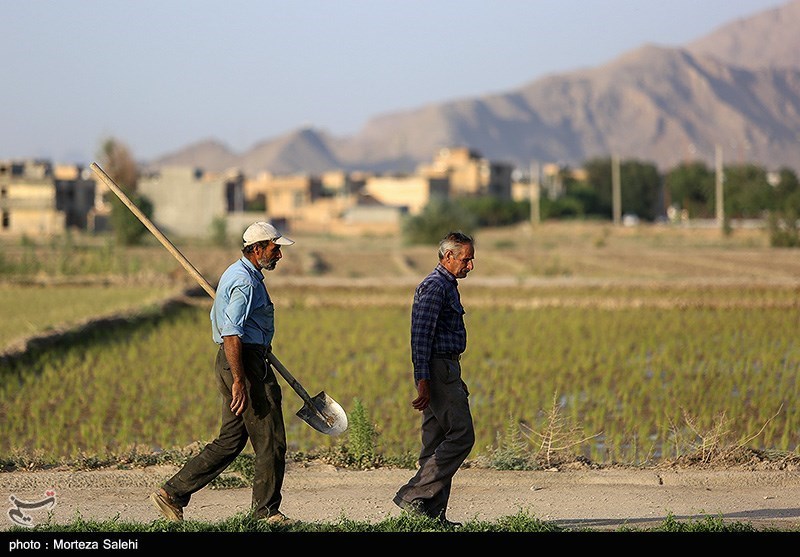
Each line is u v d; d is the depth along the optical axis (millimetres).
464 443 18000
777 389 38969
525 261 129875
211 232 177625
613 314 69125
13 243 160875
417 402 17766
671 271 111812
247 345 17438
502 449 25516
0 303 73125
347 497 21125
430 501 18094
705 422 31750
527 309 73188
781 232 160625
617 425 32344
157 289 86812
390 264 129250
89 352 49031
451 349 18000
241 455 23125
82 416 34312
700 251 148875
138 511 19625
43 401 36094
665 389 39594
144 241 155500
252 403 17453
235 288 17219
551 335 57500
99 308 68125
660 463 24547
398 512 19766
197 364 46344
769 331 58781
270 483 17609
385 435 30094
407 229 178750
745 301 73312
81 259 106812
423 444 18578
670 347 51531
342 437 28125
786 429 30219
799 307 72438
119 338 56000
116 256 109938
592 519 19172
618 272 110750
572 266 120875
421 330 17719
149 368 44938
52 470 23438
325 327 61781
